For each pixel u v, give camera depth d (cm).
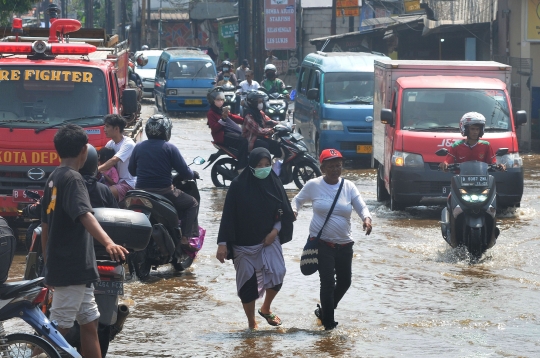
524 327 1602
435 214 3017
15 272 2116
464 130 2492
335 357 1417
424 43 6931
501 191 2900
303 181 3541
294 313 1741
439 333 1563
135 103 2541
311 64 4734
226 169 3594
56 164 2359
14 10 6188
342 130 4216
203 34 12975
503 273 2088
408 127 3000
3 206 2359
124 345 1502
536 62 5228
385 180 3170
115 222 1374
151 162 2067
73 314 1226
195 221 2114
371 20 7650
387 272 2100
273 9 9400
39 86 2448
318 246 1608
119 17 12938
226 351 1459
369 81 4344
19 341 1155
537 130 5256
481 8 6241
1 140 2353
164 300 1848
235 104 5728
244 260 1600
